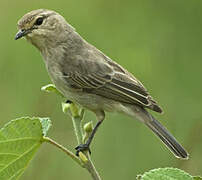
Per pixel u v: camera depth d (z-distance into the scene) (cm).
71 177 1304
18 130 646
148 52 1500
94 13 1565
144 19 1576
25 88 1422
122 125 1362
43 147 1309
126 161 1338
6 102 1402
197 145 1316
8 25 1502
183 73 1475
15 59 1455
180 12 1535
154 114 1424
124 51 1507
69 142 1329
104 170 1326
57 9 1574
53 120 1364
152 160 1338
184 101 1434
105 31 1542
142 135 1358
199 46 1500
